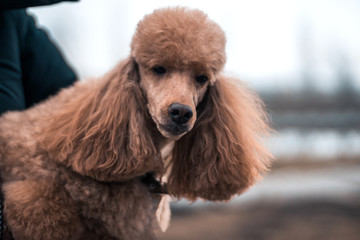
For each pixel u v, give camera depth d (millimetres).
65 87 2664
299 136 15219
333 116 18297
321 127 16688
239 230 6836
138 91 2166
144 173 2109
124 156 2043
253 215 7629
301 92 19969
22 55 2557
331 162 12141
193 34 2002
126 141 2086
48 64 2646
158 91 2047
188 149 2311
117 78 2205
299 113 18047
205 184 2230
